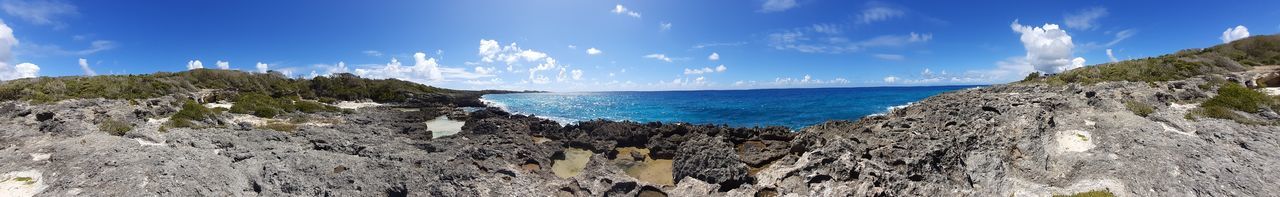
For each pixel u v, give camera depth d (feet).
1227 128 54.34
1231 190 37.52
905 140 60.34
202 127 75.72
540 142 80.28
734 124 124.77
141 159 47.03
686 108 191.93
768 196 47.88
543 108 212.43
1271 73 91.30
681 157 60.75
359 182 47.73
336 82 215.72
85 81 113.29
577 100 328.70
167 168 44.91
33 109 73.31
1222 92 74.23
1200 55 128.67
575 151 74.95
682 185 49.44
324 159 54.13
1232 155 44.16
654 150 71.41
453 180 48.65
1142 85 87.45
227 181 45.14
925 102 102.32
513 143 69.67
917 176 50.31
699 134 79.66
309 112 118.93
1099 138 53.31
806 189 47.96
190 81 150.30
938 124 69.41
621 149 77.05
